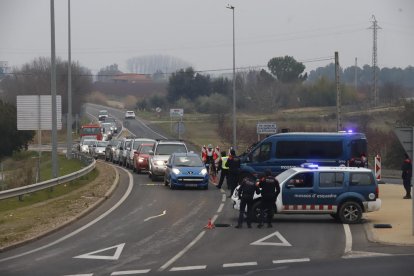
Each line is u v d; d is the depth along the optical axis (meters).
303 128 150.88
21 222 45.16
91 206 52.91
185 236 39.88
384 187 75.25
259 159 62.75
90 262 31.31
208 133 192.50
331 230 42.88
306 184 46.03
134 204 56.25
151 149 89.50
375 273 28.34
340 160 61.84
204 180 67.81
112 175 83.56
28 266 30.28
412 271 28.88
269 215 43.94
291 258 32.62
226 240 38.44
